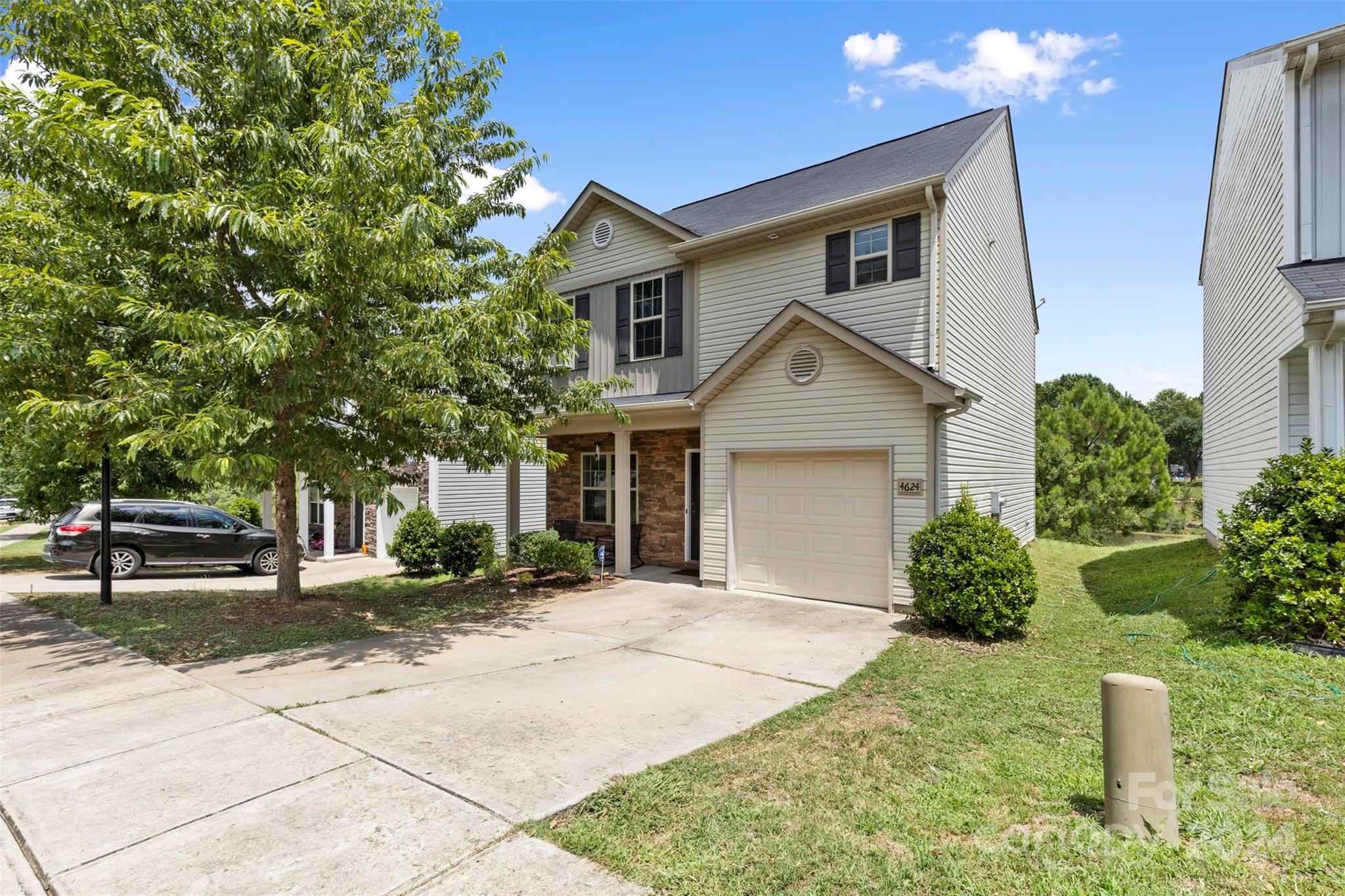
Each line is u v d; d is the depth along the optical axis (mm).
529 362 9500
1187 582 9430
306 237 6656
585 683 5754
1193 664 5695
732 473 10328
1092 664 6004
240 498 22453
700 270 11891
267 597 10602
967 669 5973
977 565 7109
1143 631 7055
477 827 3246
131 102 6309
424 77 9641
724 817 3367
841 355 9047
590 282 13469
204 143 7590
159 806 3500
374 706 5113
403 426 8367
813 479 9516
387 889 2760
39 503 16609
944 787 3678
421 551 13117
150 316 6207
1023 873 2863
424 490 17750
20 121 6137
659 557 13164
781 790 3676
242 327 6453
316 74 7914
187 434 5996
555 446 15180
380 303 8492
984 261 11875
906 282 9578
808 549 9562
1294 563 5953
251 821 3326
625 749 4234
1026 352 17312
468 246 10297
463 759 4062
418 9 9266
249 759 4082
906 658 6398
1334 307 6543
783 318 9328
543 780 3766
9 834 3332
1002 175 13594
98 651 7152
